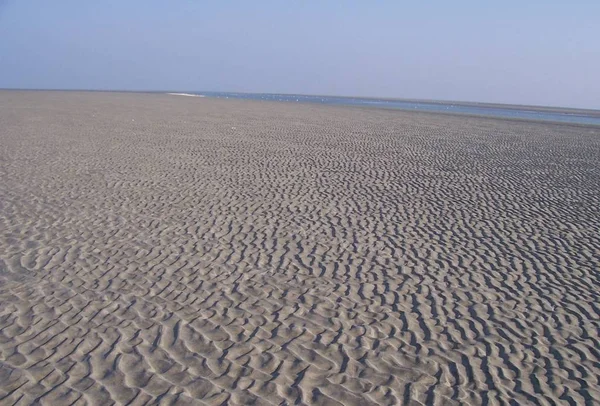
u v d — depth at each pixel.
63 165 13.01
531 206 10.65
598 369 4.84
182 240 7.79
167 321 5.35
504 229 8.98
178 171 12.79
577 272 7.18
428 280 6.70
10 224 8.24
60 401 4.00
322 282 6.49
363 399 4.21
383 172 13.65
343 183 12.09
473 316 5.78
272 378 4.43
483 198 11.16
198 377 4.39
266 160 14.80
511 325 5.61
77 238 7.73
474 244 8.13
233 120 28.80
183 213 9.18
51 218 8.63
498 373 4.70
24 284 6.12
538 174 14.38
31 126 21.48
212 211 9.37
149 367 4.52
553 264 7.43
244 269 6.79
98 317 5.38
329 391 4.29
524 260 7.54
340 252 7.55
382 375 4.57
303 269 6.88
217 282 6.36
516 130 29.48
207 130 22.47
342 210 9.76
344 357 4.82
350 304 5.93
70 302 5.70
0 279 6.24
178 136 19.83
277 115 34.88
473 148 19.66
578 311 6.00
